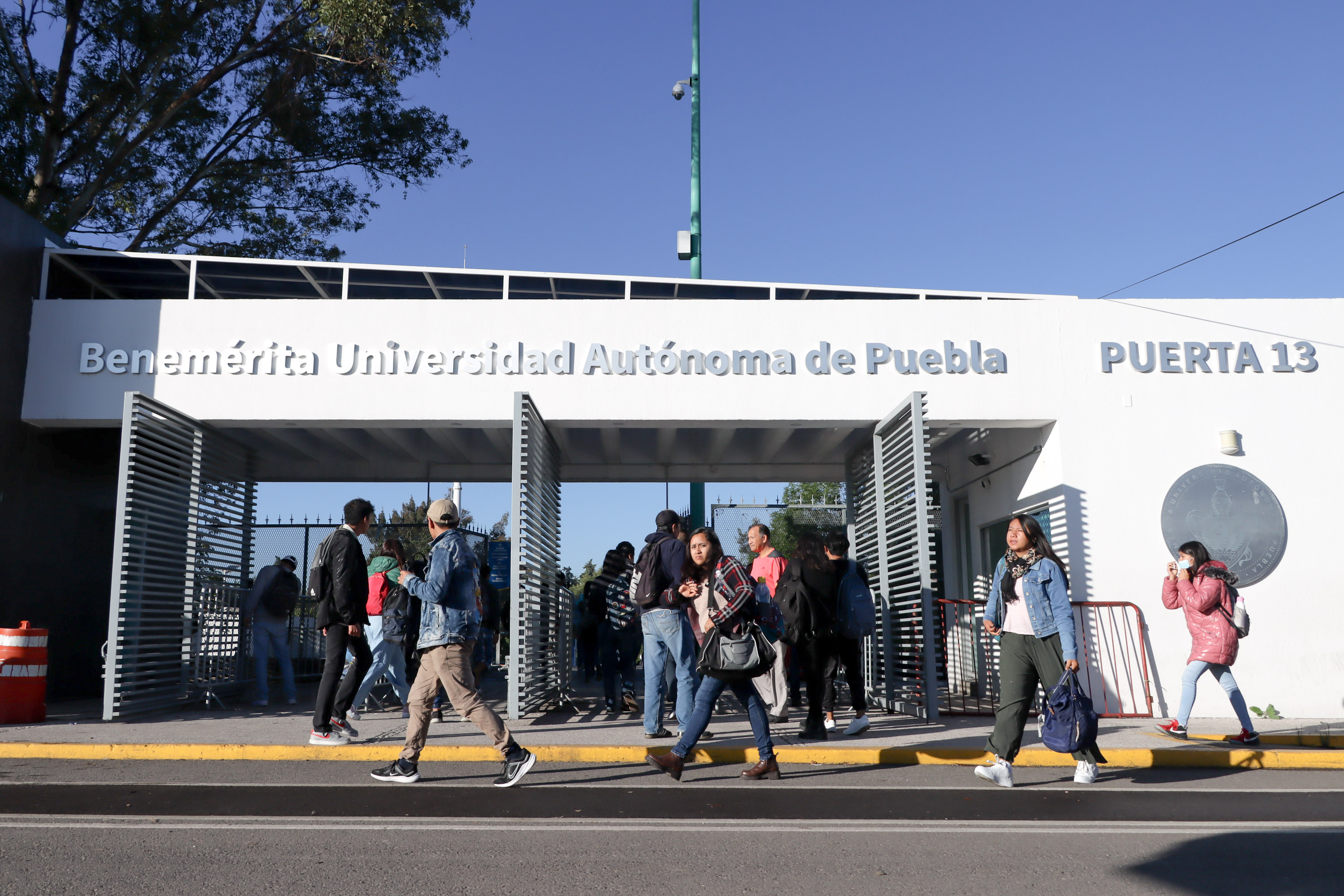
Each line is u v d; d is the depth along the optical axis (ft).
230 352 37.40
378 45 64.64
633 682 35.35
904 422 35.17
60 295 41.19
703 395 37.68
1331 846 16.61
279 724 31.24
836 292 41.93
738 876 14.44
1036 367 37.88
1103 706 35.37
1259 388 37.86
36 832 16.69
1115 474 37.11
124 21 61.57
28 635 31.73
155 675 35.63
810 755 25.91
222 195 73.20
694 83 61.05
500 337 37.81
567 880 14.10
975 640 42.22
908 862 15.31
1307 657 35.88
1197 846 16.53
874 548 40.88
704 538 23.65
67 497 40.93
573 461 50.24
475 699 21.39
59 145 64.13
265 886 13.55
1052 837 17.11
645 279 40.63
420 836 16.69
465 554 21.93
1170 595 30.30
